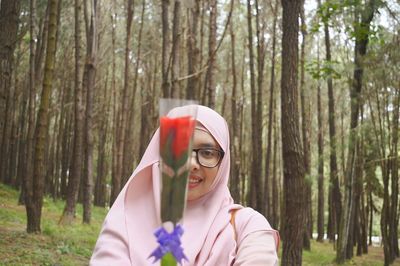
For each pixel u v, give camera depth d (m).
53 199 22.97
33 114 15.72
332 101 18.22
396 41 12.69
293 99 6.78
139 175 1.90
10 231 9.83
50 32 9.34
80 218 16.59
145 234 1.80
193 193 1.82
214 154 1.81
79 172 13.74
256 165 17.83
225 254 1.72
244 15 23.86
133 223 1.84
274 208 25.81
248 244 1.71
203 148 1.80
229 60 27.66
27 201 9.88
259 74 18.45
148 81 28.94
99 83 28.97
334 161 18.19
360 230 22.08
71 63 25.52
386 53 12.82
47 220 13.63
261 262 1.64
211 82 13.11
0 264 6.93
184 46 20.06
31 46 15.15
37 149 9.80
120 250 1.78
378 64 13.08
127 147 26.45
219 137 1.81
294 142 6.76
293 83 6.81
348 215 15.25
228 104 31.61
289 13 6.90
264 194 20.19
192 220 1.81
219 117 1.87
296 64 6.85
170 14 21.16
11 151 24.61
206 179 1.82
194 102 1.22
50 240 9.37
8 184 24.89
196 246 1.72
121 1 25.88
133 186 1.91
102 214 21.59
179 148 1.20
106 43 27.08
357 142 14.82
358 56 13.19
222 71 29.36
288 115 6.78
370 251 24.03
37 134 9.79
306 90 25.69
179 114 1.21
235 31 25.34
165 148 1.21
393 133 16.16
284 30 6.88
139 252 1.75
